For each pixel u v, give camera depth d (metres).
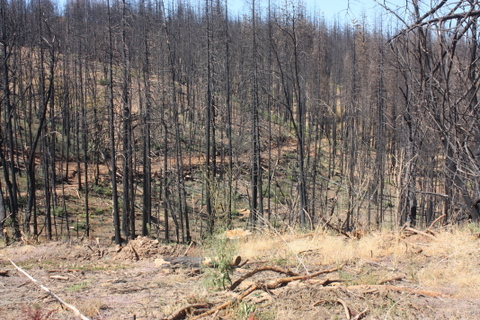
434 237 7.33
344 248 7.16
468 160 6.93
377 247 7.03
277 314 4.11
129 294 5.01
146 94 24.30
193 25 36.47
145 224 25.09
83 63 30.00
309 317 4.05
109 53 21.56
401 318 4.01
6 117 23.53
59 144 37.38
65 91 25.97
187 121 37.94
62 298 4.79
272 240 8.38
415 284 5.12
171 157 31.88
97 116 28.97
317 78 30.20
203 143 35.69
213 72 27.62
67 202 29.70
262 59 27.80
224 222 8.30
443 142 7.16
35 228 19.53
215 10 26.72
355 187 11.17
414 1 6.41
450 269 5.48
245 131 32.34
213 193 8.62
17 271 6.44
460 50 6.76
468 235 7.18
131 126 25.16
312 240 7.87
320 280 5.21
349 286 4.95
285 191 23.70
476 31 6.32
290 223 11.19
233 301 4.34
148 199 25.77
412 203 11.05
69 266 6.90
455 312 4.14
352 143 23.86
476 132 6.79
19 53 21.28
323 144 33.53
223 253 5.62
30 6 23.77
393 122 13.83
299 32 21.58
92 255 7.70
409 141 9.19
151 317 4.11
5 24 18.56
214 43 26.97
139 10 24.05
